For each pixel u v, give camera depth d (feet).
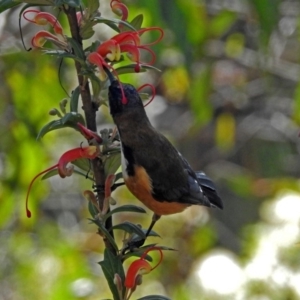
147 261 17.72
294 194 37.27
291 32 50.01
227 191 54.60
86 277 39.45
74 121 17.33
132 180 20.57
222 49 49.80
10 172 39.99
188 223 40.47
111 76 17.67
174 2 34.99
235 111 54.65
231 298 34.30
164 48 37.27
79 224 49.98
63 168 17.26
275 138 54.39
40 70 38.68
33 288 40.11
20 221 42.91
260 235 35.32
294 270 33.40
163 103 55.98
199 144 56.59
